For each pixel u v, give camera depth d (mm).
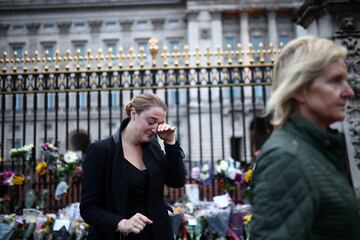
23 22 37219
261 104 28750
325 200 1479
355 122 6488
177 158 3088
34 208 6559
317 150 1607
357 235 1527
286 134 1632
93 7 38219
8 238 5441
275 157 1521
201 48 36906
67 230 5434
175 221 5777
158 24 38531
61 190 6430
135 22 38625
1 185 6438
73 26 38156
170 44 38438
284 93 1652
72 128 28766
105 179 2873
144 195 2900
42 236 5664
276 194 1454
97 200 2832
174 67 7855
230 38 38000
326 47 1647
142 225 2590
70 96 29281
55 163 6660
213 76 7891
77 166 6605
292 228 1398
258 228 1461
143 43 38438
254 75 7926
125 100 29016
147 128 2955
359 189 6199
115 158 2871
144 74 7891
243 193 6223
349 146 6391
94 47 38000
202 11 37438
